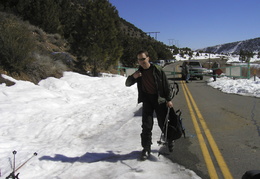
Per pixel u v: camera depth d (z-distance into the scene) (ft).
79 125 22.79
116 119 25.17
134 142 17.52
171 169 12.60
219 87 49.73
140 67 13.85
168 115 13.71
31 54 40.40
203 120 22.99
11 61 34.83
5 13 59.88
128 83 13.85
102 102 33.45
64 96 33.73
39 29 68.69
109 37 55.21
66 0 95.14
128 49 103.60
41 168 13.35
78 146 17.42
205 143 16.63
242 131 19.02
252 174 9.11
